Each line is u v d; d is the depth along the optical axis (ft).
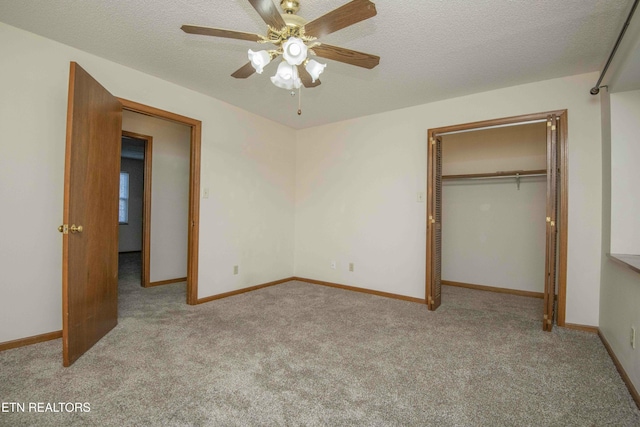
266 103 11.64
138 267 18.38
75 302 6.57
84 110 6.84
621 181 7.43
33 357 6.68
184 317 9.41
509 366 6.60
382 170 12.42
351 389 5.68
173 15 6.46
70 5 6.20
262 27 6.82
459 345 7.64
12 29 7.04
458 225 14.48
